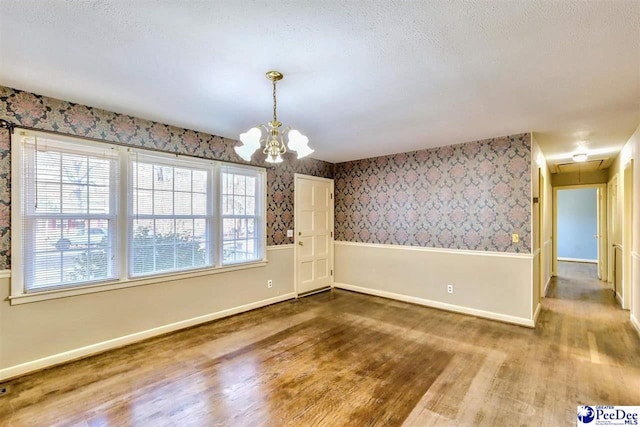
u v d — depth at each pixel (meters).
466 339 3.34
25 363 2.61
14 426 1.96
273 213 4.73
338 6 1.51
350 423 1.99
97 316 3.01
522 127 3.51
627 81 2.31
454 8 1.52
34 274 2.67
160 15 1.59
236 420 2.03
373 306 4.57
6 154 2.53
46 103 2.70
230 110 3.01
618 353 2.98
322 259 5.57
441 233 4.45
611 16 1.56
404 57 2.00
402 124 3.41
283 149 2.37
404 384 2.45
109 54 1.99
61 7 1.52
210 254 3.93
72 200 2.86
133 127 3.23
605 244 6.34
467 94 2.59
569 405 2.17
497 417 2.05
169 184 3.54
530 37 1.76
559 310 4.38
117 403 2.20
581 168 6.25
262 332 3.54
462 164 4.26
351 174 5.54
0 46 1.89
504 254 3.92
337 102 2.78
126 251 3.19
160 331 3.45
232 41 1.83
